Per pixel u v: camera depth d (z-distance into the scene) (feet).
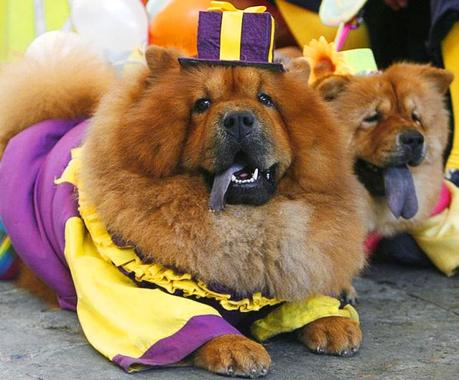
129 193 7.70
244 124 7.54
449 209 9.56
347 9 9.86
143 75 7.92
